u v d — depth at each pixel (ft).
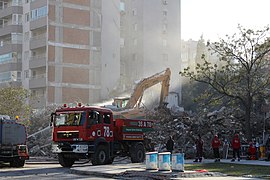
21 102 154.30
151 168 69.82
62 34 236.63
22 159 91.61
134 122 100.42
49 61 230.89
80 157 88.53
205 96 135.44
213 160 103.35
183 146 126.62
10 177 67.67
